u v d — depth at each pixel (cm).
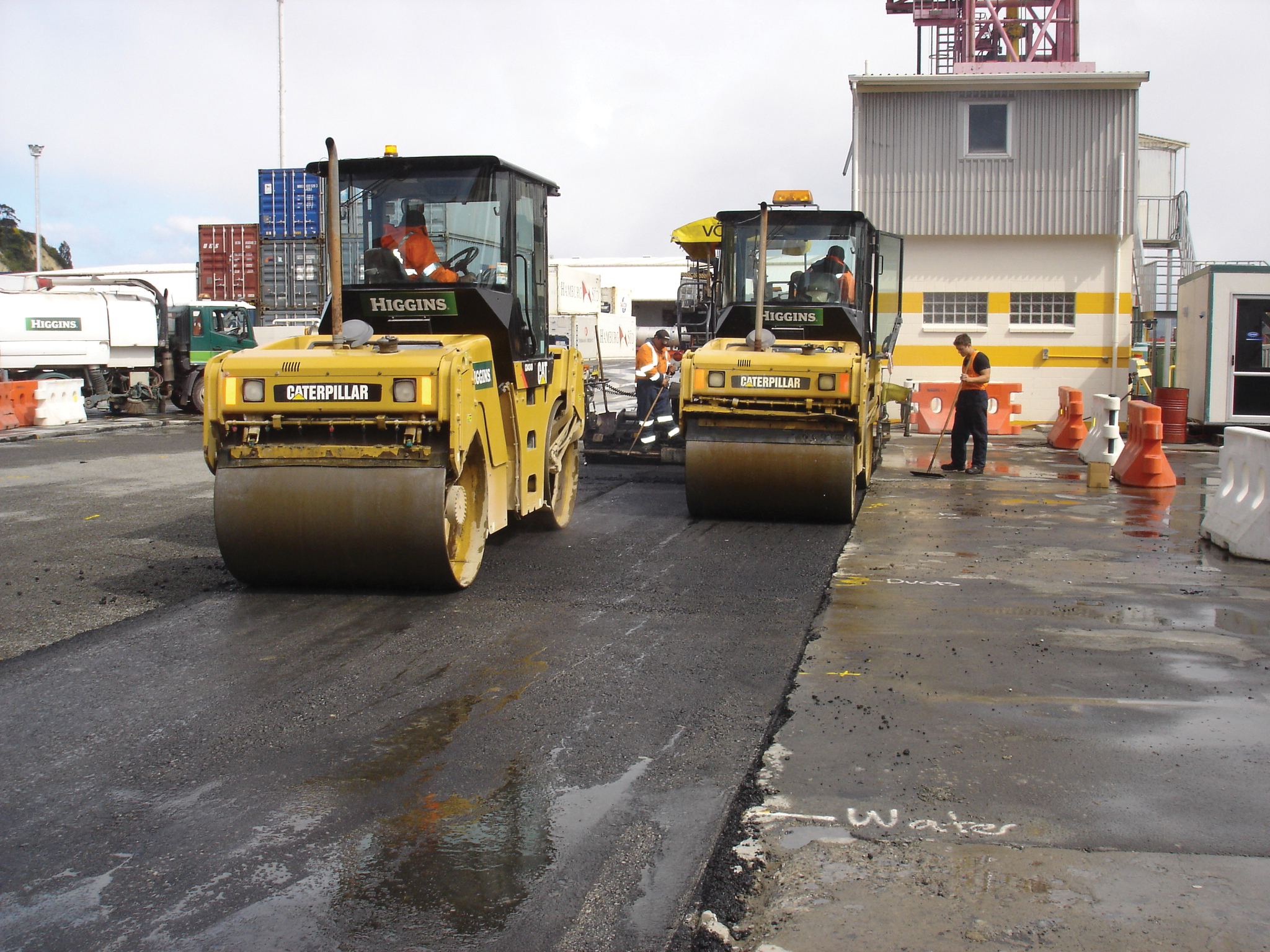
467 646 580
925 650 573
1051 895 319
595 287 3369
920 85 2009
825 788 395
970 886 324
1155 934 298
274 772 416
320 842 359
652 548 859
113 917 313
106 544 877
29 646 582
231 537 667
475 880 333
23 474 1342
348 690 511
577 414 981
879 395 1292
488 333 761
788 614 649
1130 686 513
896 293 1355
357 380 652
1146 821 368
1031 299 2058
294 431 679
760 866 337
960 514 1031
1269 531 804
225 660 557
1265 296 1756
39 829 368
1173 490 1209
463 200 775
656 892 325
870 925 303
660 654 565
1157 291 2511
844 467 938
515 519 939
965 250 2058
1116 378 2033
